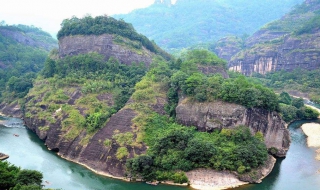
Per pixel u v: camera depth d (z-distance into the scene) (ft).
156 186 225.76
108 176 243.60
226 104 269.23
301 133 372.17
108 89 355.97
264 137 277.85
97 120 291.99
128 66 409.49
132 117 284.41
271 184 227.20
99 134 282.77
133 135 265.13
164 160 234.79
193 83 290.76
